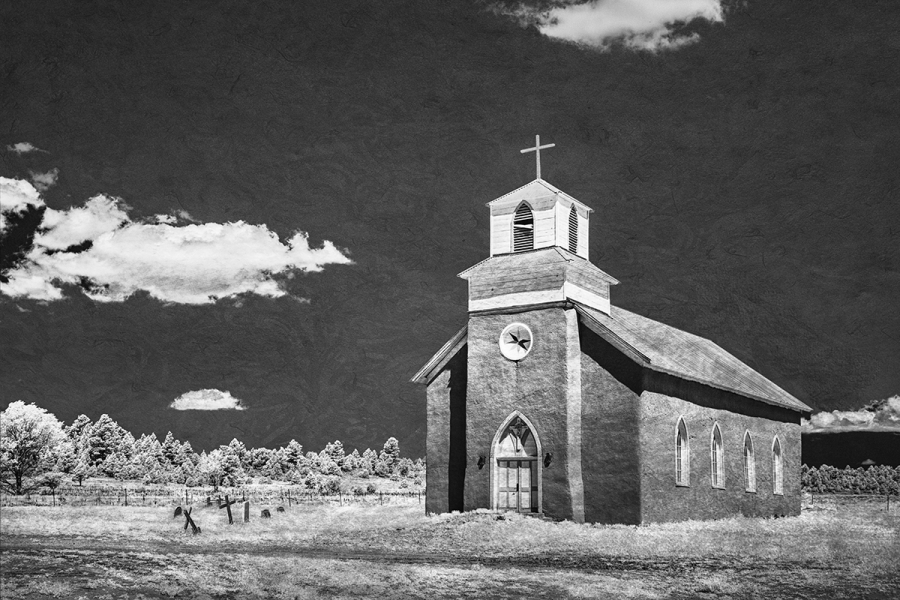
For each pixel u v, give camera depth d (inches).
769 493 2023.9
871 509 2358.5
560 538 1326.3
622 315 1979.6
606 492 1530.5
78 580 873.5
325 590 850.1
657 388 1582.2
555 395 1571.1
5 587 831.7
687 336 2215.8
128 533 1433.3
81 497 2554.1
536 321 1616.6
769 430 2068.2
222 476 3853.3
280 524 1642.5
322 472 4685.0
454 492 1724.9
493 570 991.0
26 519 1667.1
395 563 1042.7
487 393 1644.9
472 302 1699.1
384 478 4623.5
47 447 2891.2
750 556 1153.4
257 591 831.1
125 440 4776.1
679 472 1660.9
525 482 1596.9
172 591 823.7
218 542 1322.6
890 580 951.0
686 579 938.7
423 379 1830.7
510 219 1706.4
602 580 922.1
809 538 1384.1
